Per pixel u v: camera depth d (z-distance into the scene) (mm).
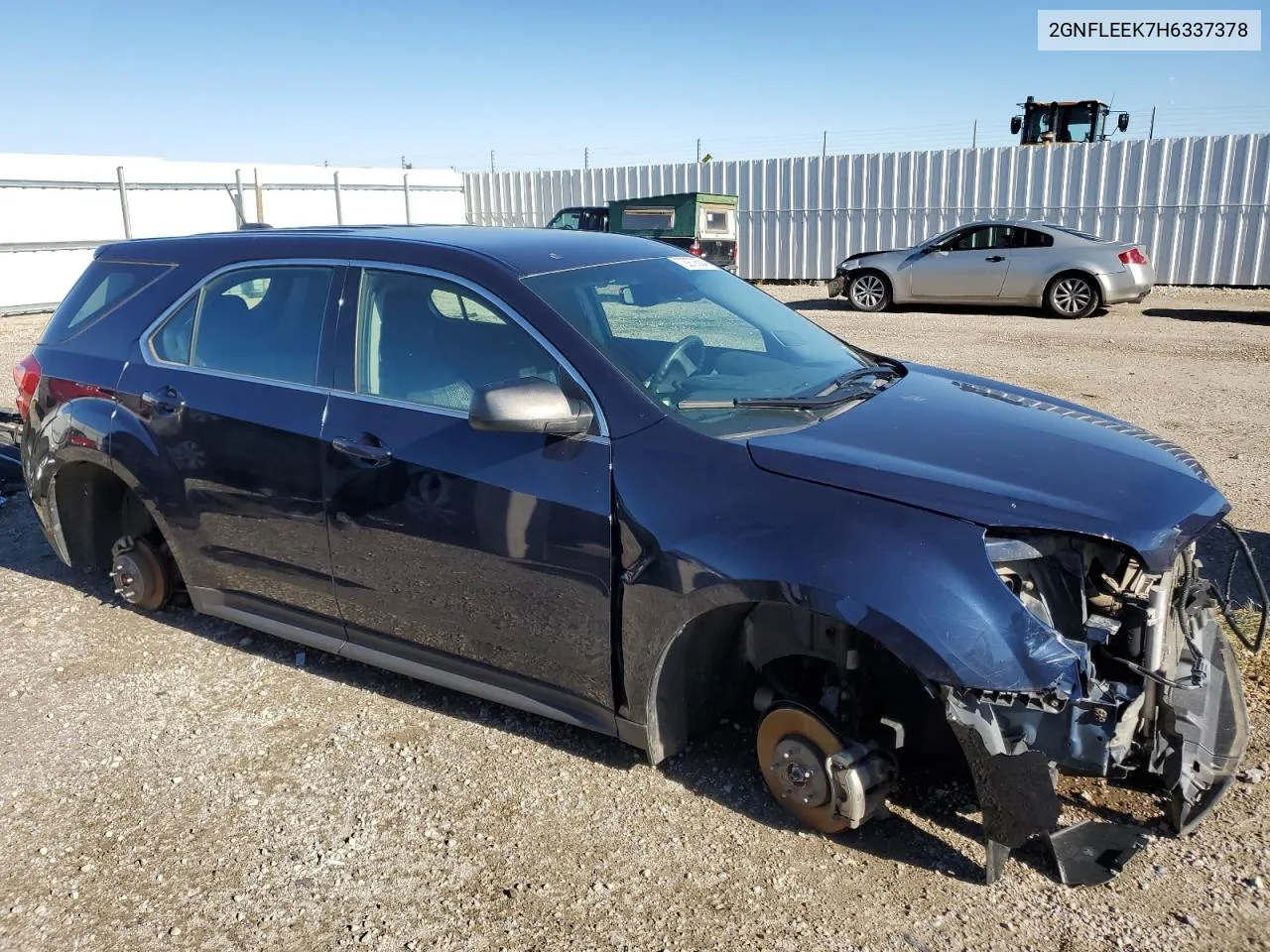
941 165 20141
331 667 4109
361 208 25516
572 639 3135
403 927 2664
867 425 3035
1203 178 17734
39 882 2883
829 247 21875
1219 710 2977
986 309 15750
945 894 2693
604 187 25281
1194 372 10031
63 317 4547
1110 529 2516
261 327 3848
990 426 3078
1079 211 19047
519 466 3145
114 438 4152
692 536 2816
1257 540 5000
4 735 3656
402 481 3381
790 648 2955
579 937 2605
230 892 2820
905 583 2508
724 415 3090
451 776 3324
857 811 2801
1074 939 2520
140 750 3537
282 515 3732
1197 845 2840
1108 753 2500
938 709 2840
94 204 20203
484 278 3357
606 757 3400
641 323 3469
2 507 6324
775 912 2660
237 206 22844
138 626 4543
